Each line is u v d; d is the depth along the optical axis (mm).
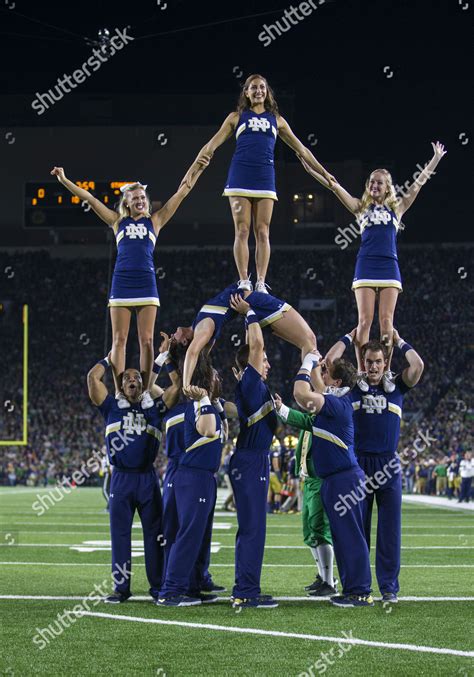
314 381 8500
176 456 8523
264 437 8273
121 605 8188
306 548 13602
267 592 9109
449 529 17344
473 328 47188
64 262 51312
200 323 8438
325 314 48500
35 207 40719
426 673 5520
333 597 8242
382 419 8391
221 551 13344
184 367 8258
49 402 47125
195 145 45375
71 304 50094
